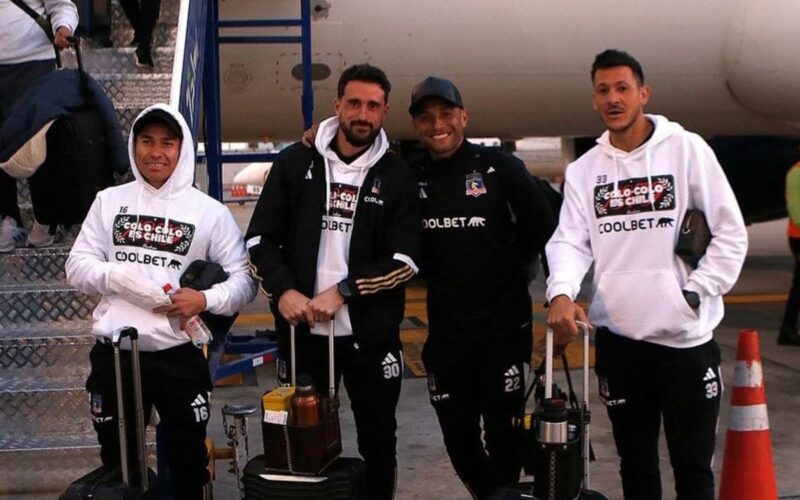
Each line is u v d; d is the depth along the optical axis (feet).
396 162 10.66
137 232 10.26
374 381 10.80
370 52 22.21
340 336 10.62
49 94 12.10
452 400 11.59
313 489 9.80
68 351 13.07
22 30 14.37
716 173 9.58
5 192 13.91
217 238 10.52
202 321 10.26
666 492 13.75
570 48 22.77
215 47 19.71
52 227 14.02
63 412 12.70
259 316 28.43
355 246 10.46
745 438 11.81
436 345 11.43
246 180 81.46
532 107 24.40
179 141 10.28
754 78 23.26
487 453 12.66
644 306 9.67
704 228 9.55
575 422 9.36
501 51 22.62
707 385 9.80
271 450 9.87
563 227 10.14
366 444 11.10
